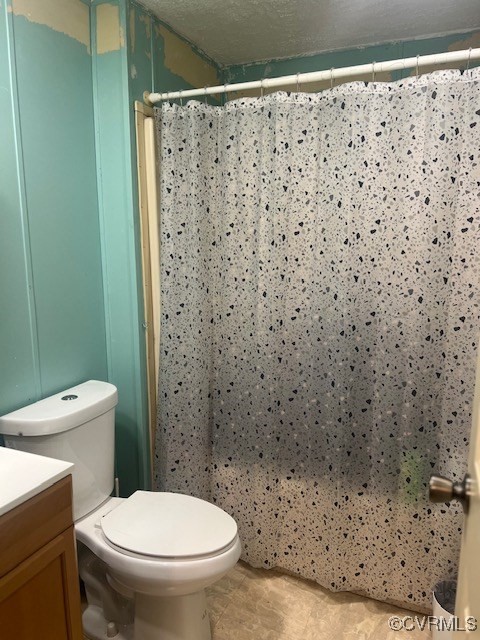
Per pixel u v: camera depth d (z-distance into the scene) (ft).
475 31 6.19
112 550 4.32
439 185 4.64
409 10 5.63
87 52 5.34
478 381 2.44
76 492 4.70
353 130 4.86
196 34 6.30
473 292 4.63
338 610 5.44
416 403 5.01
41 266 4.89
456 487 2.43
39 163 4.78
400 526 5.27
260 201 5.40
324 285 5.32
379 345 5.12
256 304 5.63
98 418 4.93
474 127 4.45
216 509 4.87
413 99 4.64
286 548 5.95
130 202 5.55
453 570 5.02
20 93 4.51
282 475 5.87
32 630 3.28
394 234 4.94
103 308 5.90
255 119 5.38
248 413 5.97
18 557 3.15
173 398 6.01
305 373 5.60
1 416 4.49
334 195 5.10
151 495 5.12
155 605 4.57
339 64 6.94
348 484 5.47
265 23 5.97
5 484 3.30
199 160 5.63
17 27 4.43
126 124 5.40
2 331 4.50
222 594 5.68
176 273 5.85
